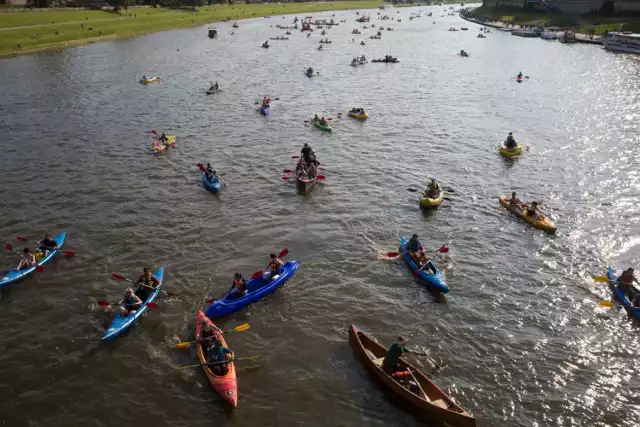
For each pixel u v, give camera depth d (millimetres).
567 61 88812
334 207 32812
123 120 51625
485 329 21625
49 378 19047
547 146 44344
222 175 37750
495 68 83312
